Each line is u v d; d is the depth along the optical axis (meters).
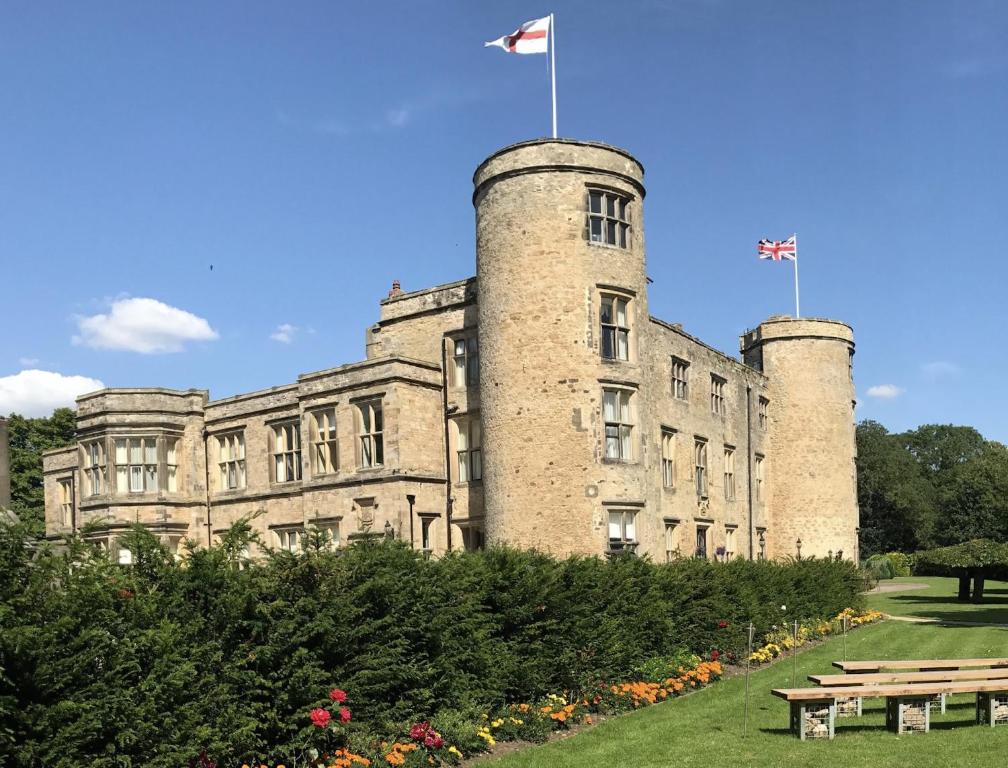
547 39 26.50
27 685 8.27
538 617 14.67
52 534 38.53
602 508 24.28
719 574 20.47
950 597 38.91
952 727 13.24
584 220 25.33
